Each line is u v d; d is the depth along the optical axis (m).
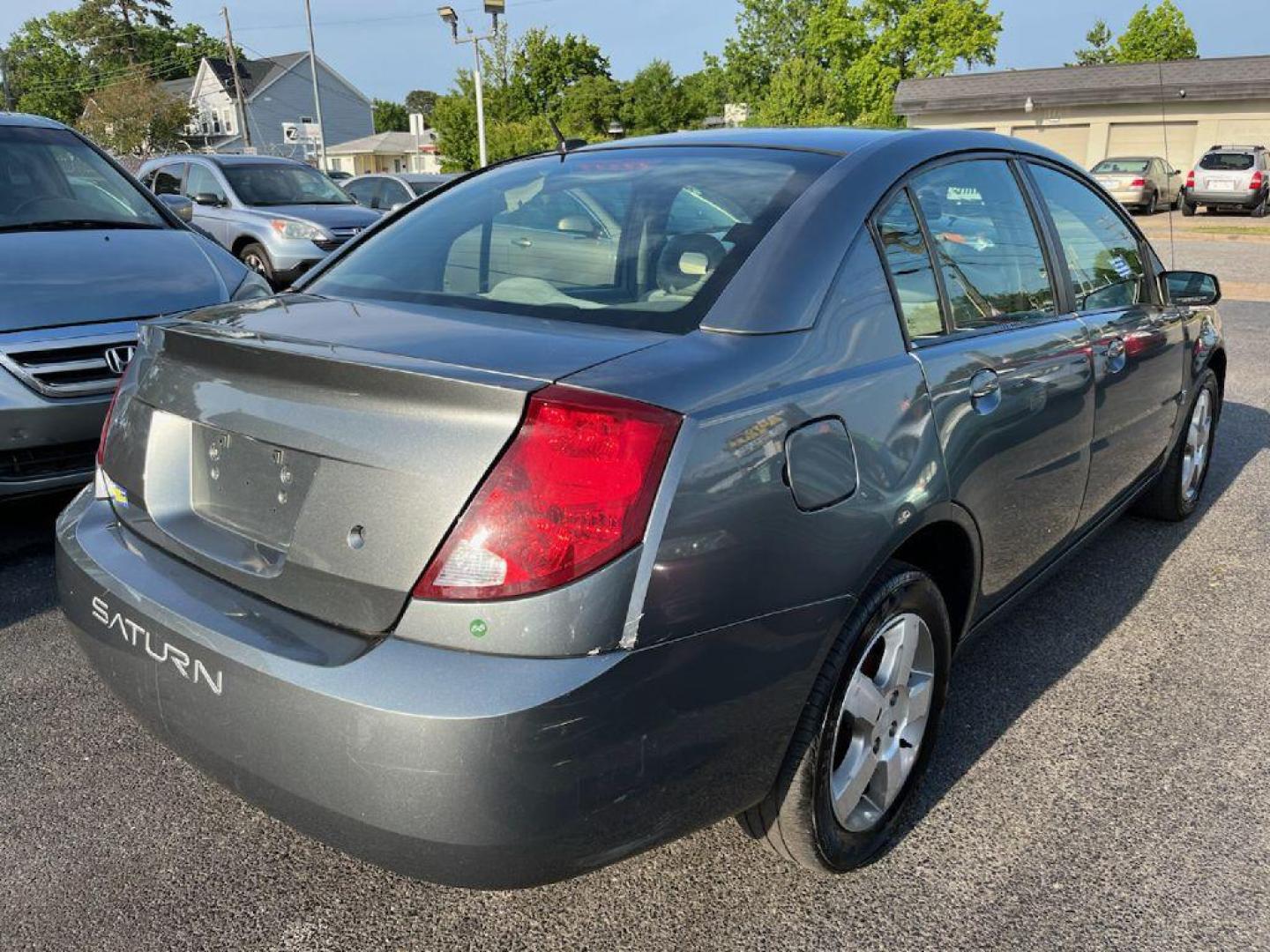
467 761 1.58
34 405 3.91
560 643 1.61
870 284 2.26
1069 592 3.94
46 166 5.30
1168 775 2.73
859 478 2.03
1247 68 30.59
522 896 2.27
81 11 78.56
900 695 2.36
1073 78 33.09
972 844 2.45
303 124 64.50
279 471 1.90
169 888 2.28
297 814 1.76
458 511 1.65
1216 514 4.86
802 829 2.11
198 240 5.21
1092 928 2.17
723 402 1.79
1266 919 2.20
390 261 2.63
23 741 2.84
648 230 2.34
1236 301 12.10
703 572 1.72
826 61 43.94
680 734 1.75
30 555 4.21
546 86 54.28
